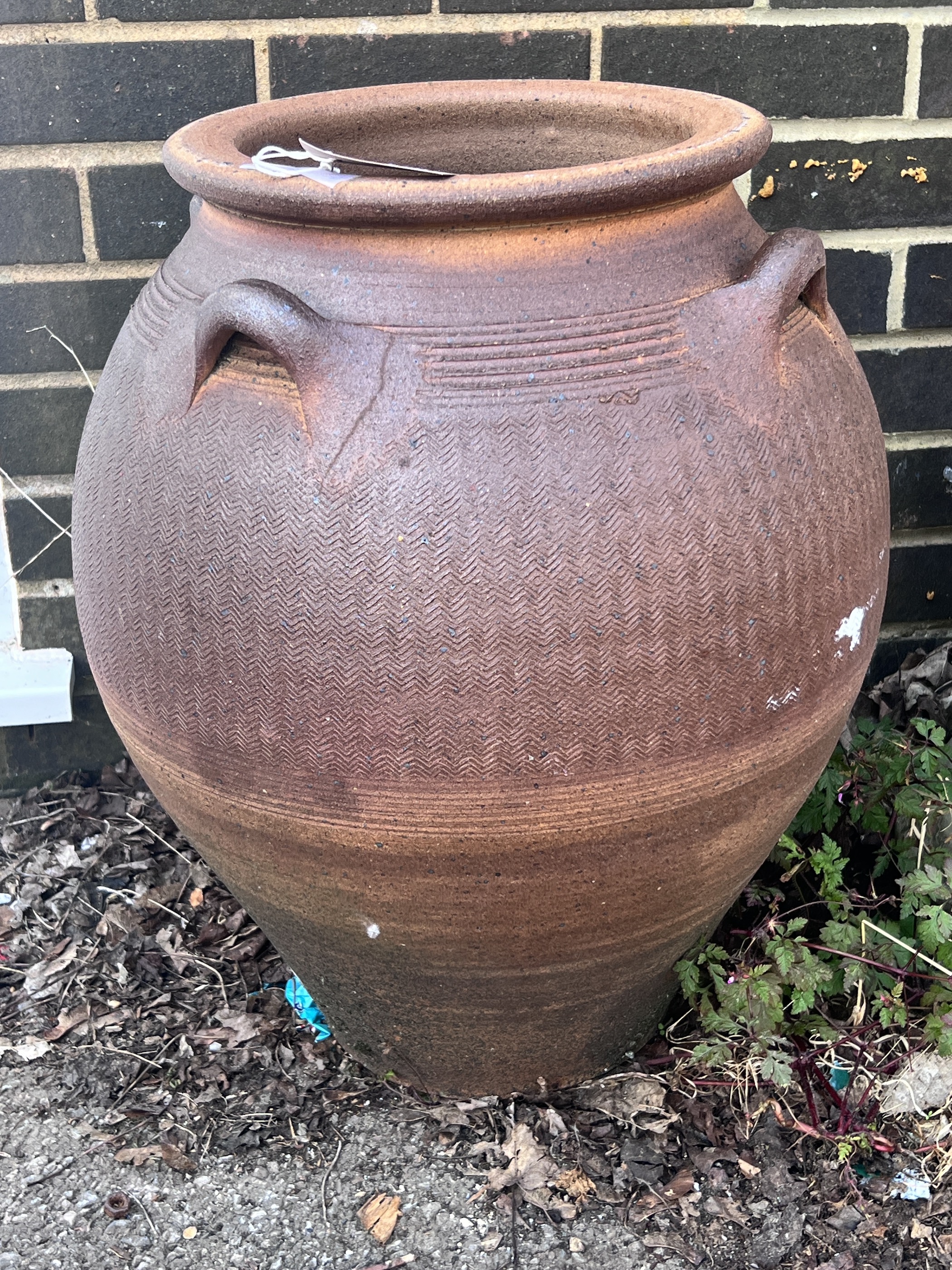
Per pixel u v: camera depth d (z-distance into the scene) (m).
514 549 1.28
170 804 1.58
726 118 1.51
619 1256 1.58
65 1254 1.60
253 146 1.63
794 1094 1.77
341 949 1.57
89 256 2.16
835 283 2.32
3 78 2.03
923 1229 1.60
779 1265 1.57
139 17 2.03
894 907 2.04
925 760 1.96
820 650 1.43
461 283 1.31
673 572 1.31
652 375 1.32
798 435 1.39
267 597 1.33
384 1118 1.77
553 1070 1.77
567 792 1.34
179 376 1.41
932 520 2.49
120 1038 1.92
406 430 1.29
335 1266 1.58
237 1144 1.74
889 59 2.18
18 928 2.14
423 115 1.82
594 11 2.11
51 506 2.30
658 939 1.58
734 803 1.44
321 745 1.35
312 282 1.35
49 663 2.35
